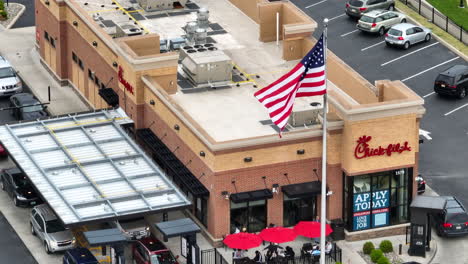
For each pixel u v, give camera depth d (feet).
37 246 274.16
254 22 334.65
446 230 275.80
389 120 269.23
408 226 277.85
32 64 364.17
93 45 321.93
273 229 263.70
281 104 231.30
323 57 229.45
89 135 293.43
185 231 257.96
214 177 267.39
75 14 332.60
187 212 282.77
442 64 359.05
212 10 341.62
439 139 320.09
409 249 269.64
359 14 382.42
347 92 292.81
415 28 368.07
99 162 282.77
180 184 283.79
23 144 289.53
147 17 333.83
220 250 270.87
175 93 295.89
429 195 294.46
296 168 273.13
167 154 285.23
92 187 272.92
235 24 333.21
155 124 292.81
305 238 275.59
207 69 297.53
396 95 275.80
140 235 271.08
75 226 258.57
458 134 322.55
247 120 282.36
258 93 231.50
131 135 302.86
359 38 375.25
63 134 294.87
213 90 297.33
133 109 299.38
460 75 336.29
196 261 261.65
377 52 366.84
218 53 300.81
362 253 270.26
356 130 268.00
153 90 288.10
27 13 398.42
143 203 267.59
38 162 281.95
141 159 285.02
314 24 310.65
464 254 271.90
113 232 257.55
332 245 269.85
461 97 338.13
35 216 275.80
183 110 277.23
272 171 271.69
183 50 302.86
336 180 274.36
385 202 276.41
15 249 273.13
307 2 398.21
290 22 319.27
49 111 334.44
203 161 271.28
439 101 338.13
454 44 369.30
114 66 309.22
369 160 271.08
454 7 397.19
